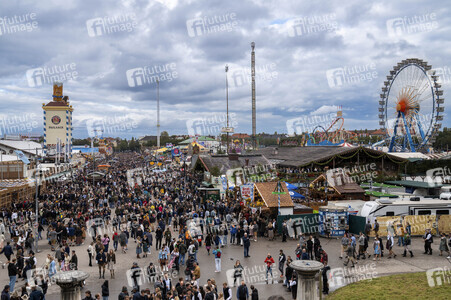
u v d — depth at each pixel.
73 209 35.91
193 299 14.02
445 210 27.11
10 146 67.75
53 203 37.66
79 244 27.56
